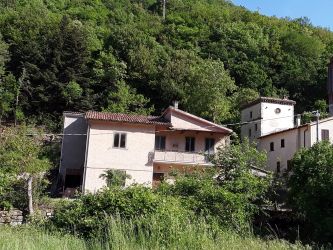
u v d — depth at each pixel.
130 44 60.31
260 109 40.84
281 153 35.31
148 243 10.64
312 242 14.66
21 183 19.53
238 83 60.53
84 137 33.44
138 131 29.52
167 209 13.68
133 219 12.69
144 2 94.38
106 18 75.56
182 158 30.59
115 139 29.05
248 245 11.77
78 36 54.31
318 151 18.09
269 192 18.56
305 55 66.50
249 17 84.12
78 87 49.25
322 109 51.31
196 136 32.06
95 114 29.55
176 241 10.99
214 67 49.38
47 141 38.41
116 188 15.61
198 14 80.69
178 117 31.39
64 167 32.59
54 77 49.22
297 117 38.38
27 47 51.97
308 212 16.31
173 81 51.41
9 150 21.62
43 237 11.16
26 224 15.70
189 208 15.36
